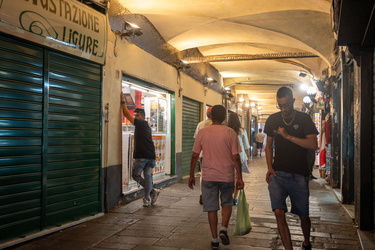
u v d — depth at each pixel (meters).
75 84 5.37
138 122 6.58
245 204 4.21
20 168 4.34
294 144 3.67
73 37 5.14
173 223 5.39
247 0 7.03
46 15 4.62
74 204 5.32
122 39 7.02
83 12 5.34
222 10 7.62
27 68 4.45
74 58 5.33
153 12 7.61
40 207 4.65
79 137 5.45
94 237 4.64
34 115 4.55
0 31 3.99
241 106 24.73
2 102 4.09
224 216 4.21
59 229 4.90
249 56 11.25
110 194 6.43
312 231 5.00
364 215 4.95
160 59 9.26
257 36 9.50
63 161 5.09
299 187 3.66
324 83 10.52
